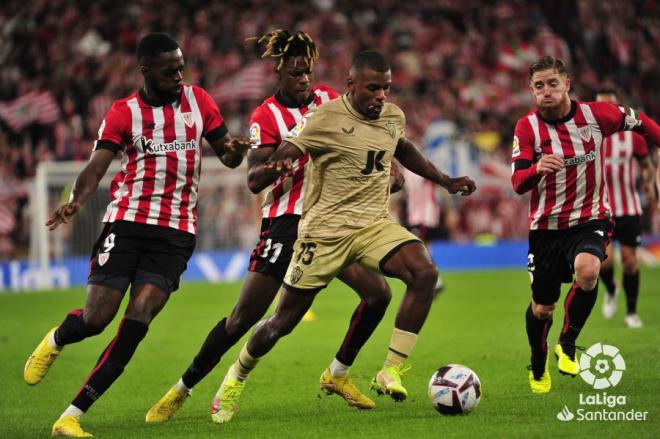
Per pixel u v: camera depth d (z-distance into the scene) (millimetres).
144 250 23047
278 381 29953
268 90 94250
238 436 21469
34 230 71750
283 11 103562
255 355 23375
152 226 22922
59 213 21688
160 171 23016
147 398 27875
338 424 22469
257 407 25641
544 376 25859
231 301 57062
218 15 102625
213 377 31250
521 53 104875
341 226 22781
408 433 20891
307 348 37281
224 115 92688
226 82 93688
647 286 59469
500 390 26484
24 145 87812
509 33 108125
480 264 81125
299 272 22797
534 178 23703
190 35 100125
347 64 98250
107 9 102812
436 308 50312
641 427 20812
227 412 23609
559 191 25375
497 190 85688
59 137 88188
